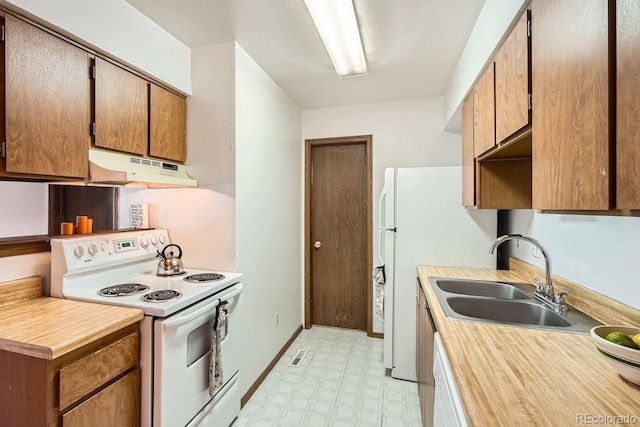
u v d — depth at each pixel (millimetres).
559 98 896
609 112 683
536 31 1043
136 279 1814
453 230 2268
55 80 1311
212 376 1596
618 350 762
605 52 694
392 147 3037
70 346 1032
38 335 1075
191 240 2053
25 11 1174
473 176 1913
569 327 1170
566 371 848
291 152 2971
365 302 3262
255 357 2227
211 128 2010
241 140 2039
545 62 978
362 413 1954
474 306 1561
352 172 3273
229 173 1979
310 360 2643
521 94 1173
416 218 2320
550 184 943
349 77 2455
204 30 1848
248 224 2131
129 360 1295
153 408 1335
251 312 2172
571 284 1422
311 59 2199
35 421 1021
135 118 1691
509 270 2178
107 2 1499
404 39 1933
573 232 1438
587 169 764
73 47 1384
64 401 1033
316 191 3373
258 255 2279
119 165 1592
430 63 2248
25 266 1479
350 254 3301
